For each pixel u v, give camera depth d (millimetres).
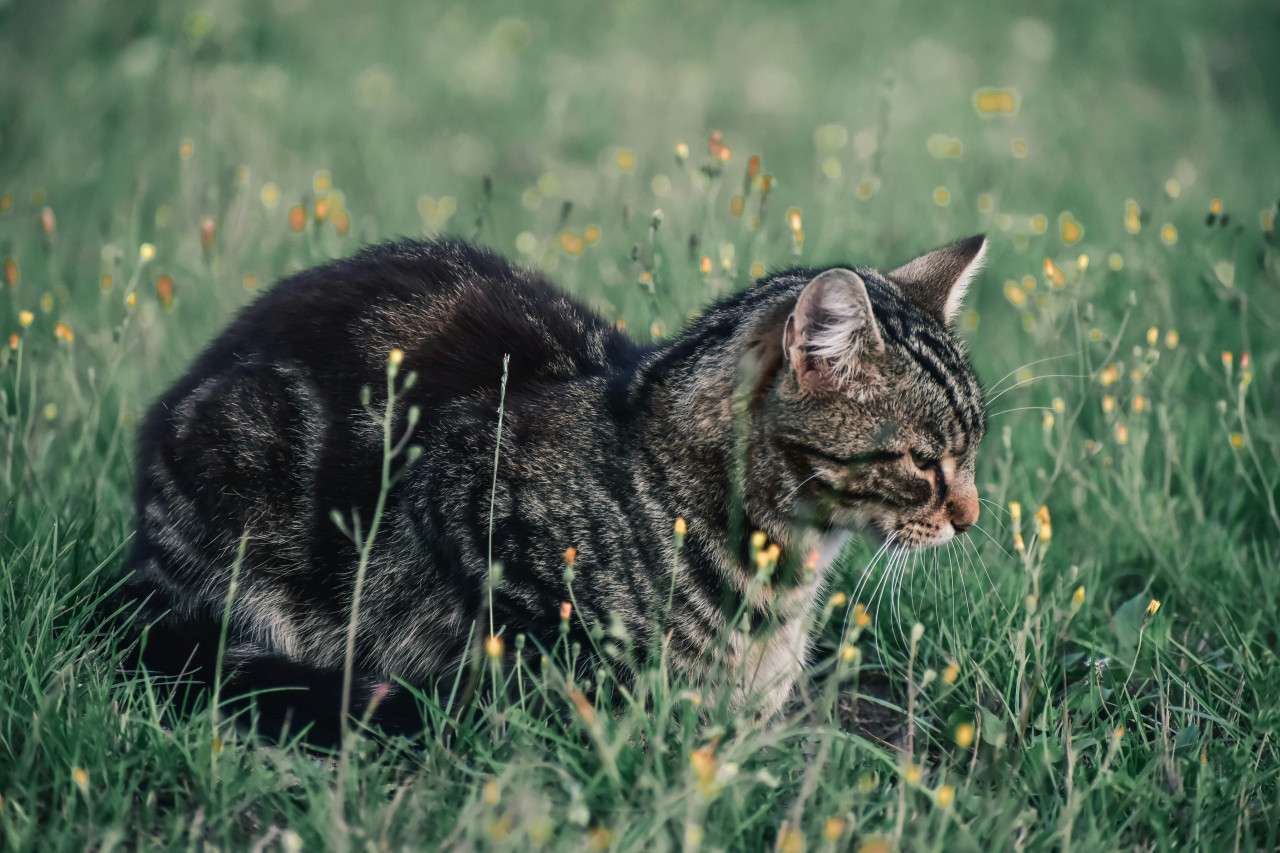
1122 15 12742
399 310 3881
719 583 3531
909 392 3479
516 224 7711
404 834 2875
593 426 3588
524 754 3059
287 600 3822
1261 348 5844
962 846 2863
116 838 2752
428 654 3748
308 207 6484
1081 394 5012
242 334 3963
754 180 4965
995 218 6258
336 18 11492
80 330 5531
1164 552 4531
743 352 3418
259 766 3152
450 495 3561
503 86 10383
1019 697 3578
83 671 3512
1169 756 3287
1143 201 7879
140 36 9344
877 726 3896
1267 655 3826
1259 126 9766
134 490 4129
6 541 4012
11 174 7555
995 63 11664
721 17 12836
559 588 3488
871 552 4445
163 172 7551
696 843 2551
